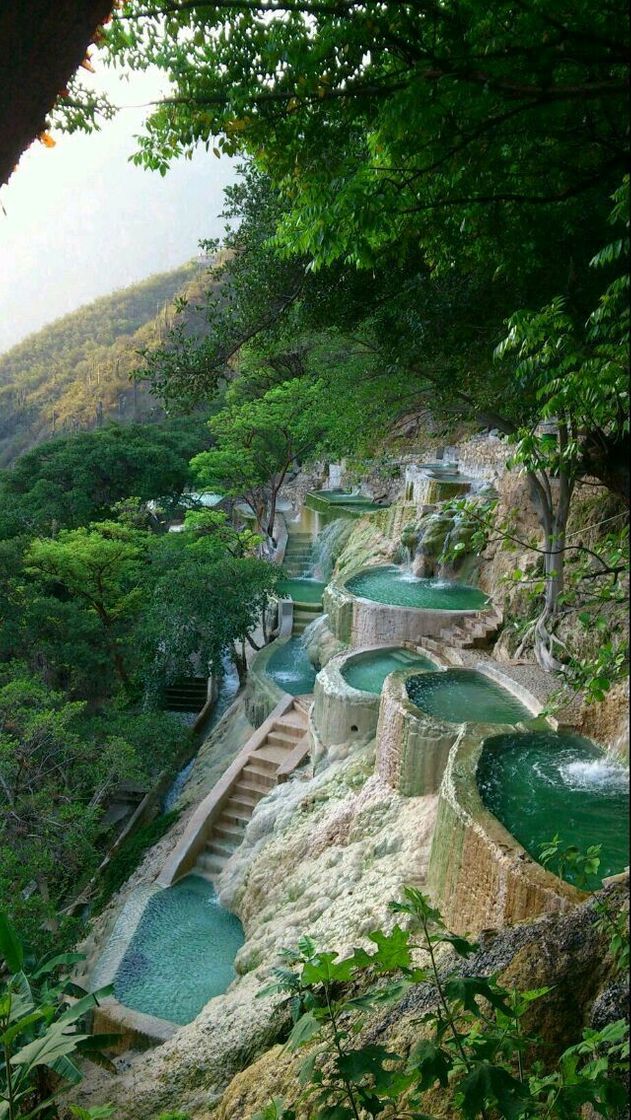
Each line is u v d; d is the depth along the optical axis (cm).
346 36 443
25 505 3969
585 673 744
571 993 593
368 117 507
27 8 220
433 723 1445
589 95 432
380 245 709
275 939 1333
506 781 1252
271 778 2016
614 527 1689
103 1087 1166
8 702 1784
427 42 470
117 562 2881
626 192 496
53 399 12106
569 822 1142
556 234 947
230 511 4819
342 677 1922
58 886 1816
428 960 862
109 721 2305
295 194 584
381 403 2033
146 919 1708
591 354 629
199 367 1400
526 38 420
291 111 491
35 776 1723
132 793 2473
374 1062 319
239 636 2606
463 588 2425
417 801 1438
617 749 1303
